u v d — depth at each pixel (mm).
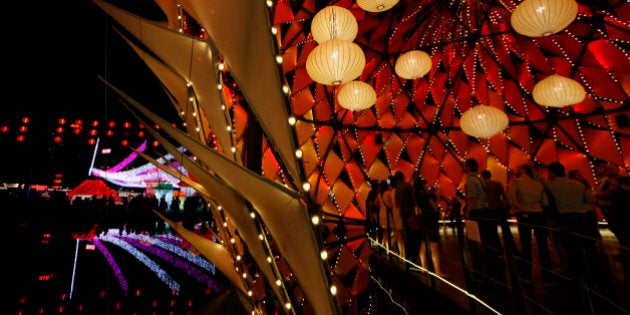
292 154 4508
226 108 6113
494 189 7922
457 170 18547
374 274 11531
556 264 8398
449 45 17203
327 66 6660
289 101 4449
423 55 10625
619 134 15406
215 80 5840
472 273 8172
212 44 5523
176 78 7277
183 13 8211
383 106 18578
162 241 21500
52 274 12531
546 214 7672
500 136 18250
